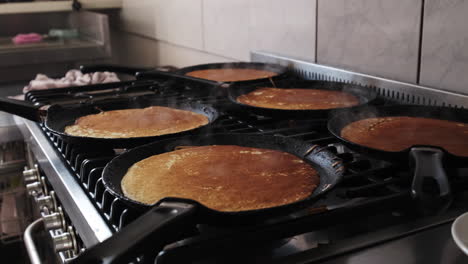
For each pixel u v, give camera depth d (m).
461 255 0.43
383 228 0.47
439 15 0.76
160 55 1.89
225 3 1.34
